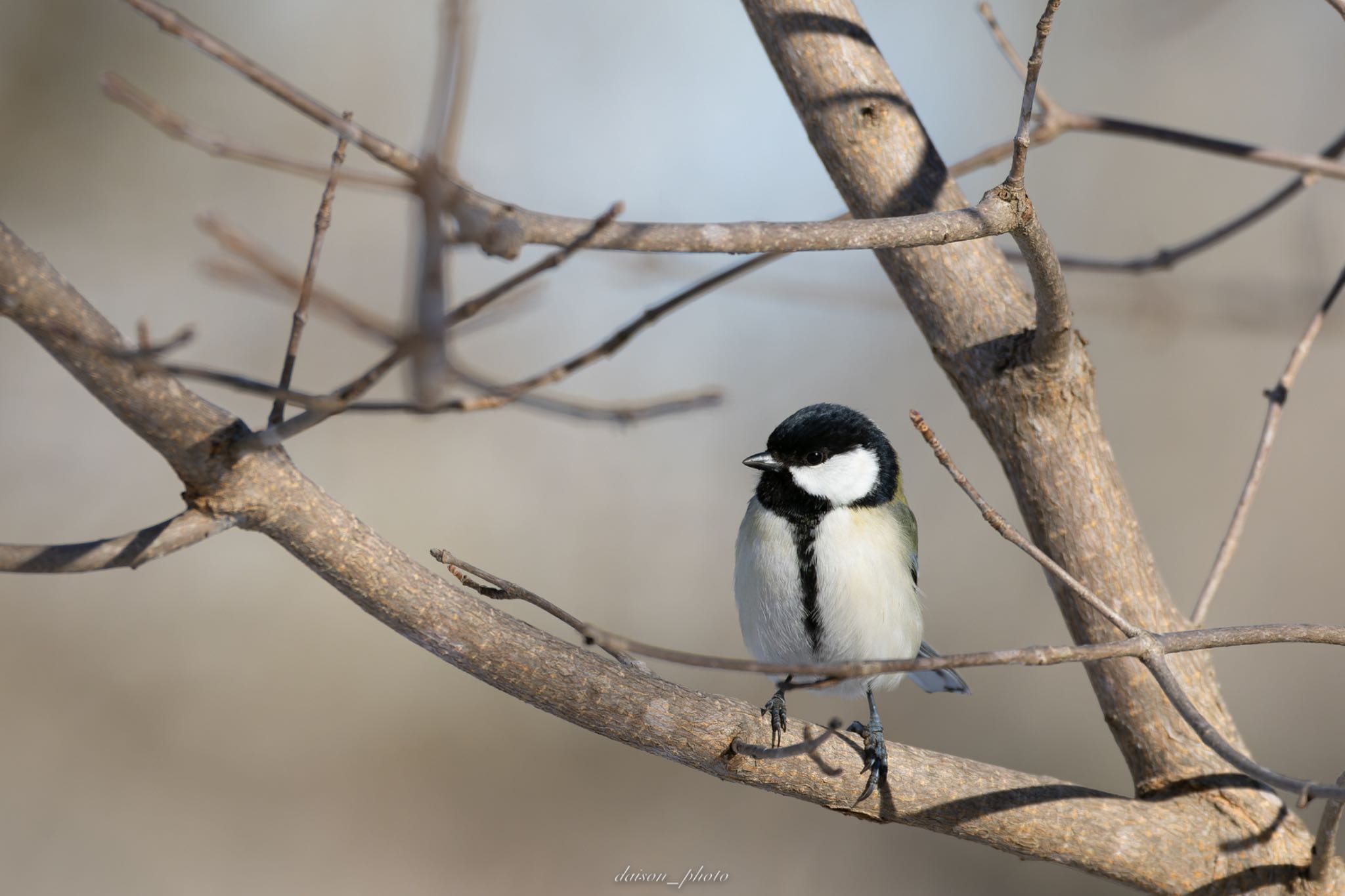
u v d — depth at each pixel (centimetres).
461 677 1441
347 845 1277
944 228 381
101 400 353
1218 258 1545
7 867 1172
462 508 1497
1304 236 1358
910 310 554
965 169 661
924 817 480
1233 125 1590
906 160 537
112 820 1238
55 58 1433
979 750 1400
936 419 1561
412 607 417
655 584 1493
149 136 1457
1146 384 1549
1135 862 475
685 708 463
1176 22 1578
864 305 937
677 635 1461
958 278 537
